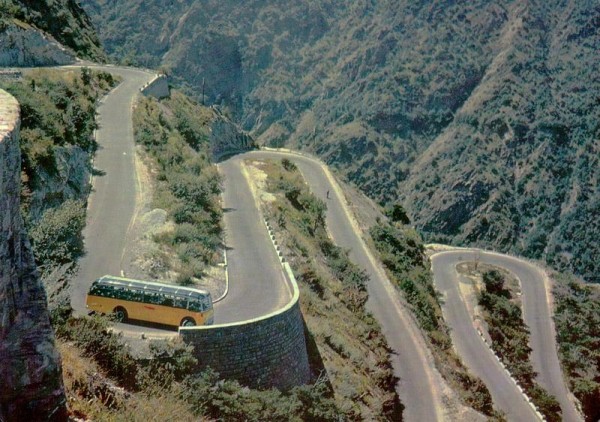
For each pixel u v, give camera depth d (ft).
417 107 646.33
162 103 239.30
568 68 650.02
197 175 182.60
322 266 169.89
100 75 224.74
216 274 124.16
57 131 137.18
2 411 38.63
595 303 281.95
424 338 172.14
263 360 85.66
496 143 581.94
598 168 538.06
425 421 133.39
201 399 71.56
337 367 109.50
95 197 140.87
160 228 131.75
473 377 176.76
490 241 502.79
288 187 218.38
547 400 204.23
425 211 533.55
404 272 220.02
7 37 202.49
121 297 90.12
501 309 255.70
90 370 63.67
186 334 80.48
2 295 37.09
